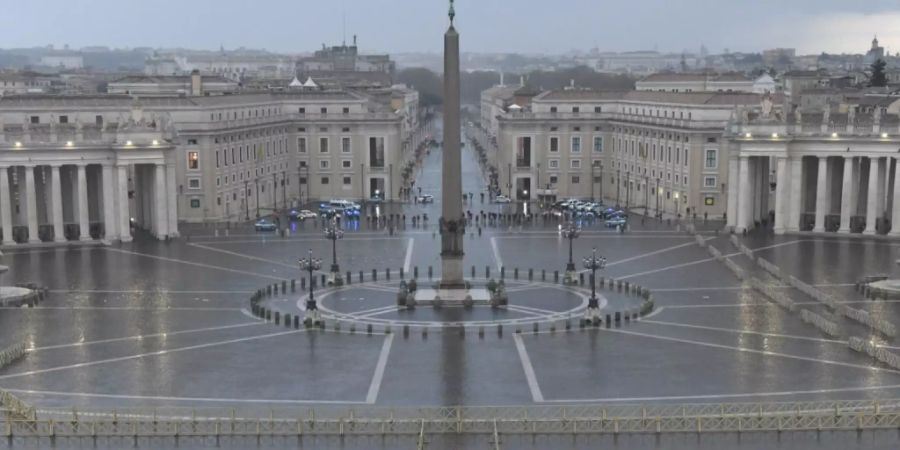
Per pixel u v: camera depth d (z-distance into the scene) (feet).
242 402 195.21
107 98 485.56
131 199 472.03
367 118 564.30
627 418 178.70
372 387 205.26
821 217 428.97
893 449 169.78
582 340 244.01
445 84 281.13
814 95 618.85
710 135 483.10
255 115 535.19
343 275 333.83
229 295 301.43
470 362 224.12
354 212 495.82
